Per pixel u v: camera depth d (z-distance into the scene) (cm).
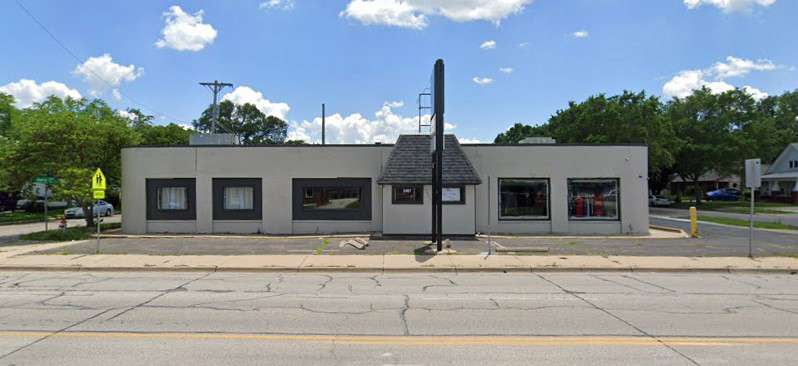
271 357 529
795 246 1599
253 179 2028
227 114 8169
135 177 2038
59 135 2050
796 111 7519
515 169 2011
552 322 691
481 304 816
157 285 1007
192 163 2027
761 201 5647
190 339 599
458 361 517
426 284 1025
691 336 618
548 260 1324
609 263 1277
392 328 656
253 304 813
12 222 3055
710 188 7531
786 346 574
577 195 2027
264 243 1673
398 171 1847
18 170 2014
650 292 934
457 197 1859
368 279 1094
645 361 518
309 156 2017
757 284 1037
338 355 537
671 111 5309
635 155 2009
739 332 638
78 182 1966
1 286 995
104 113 3584
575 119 4359
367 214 2011
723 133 5059
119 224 2409
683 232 2073
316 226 2008
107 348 561
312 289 961
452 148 1898
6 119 3978
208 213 2019
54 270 1227
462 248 1550
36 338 602
